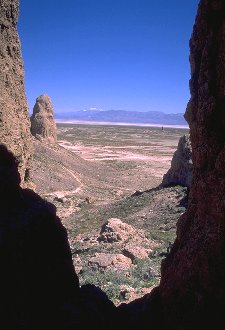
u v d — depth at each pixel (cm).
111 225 2584
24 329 798
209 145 855
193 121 963
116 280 1680
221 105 837
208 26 908
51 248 990
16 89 1315
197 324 827
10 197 977
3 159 1109
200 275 840
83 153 9800
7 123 1214
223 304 777
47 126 6669
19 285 845
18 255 856
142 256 2106
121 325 1032
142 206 3694
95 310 966
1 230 862
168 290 949
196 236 883
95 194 5250
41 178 5150
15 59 1328
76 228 3300
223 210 791
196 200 950
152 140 15575
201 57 928
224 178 802
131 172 7244
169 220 3158
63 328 880
